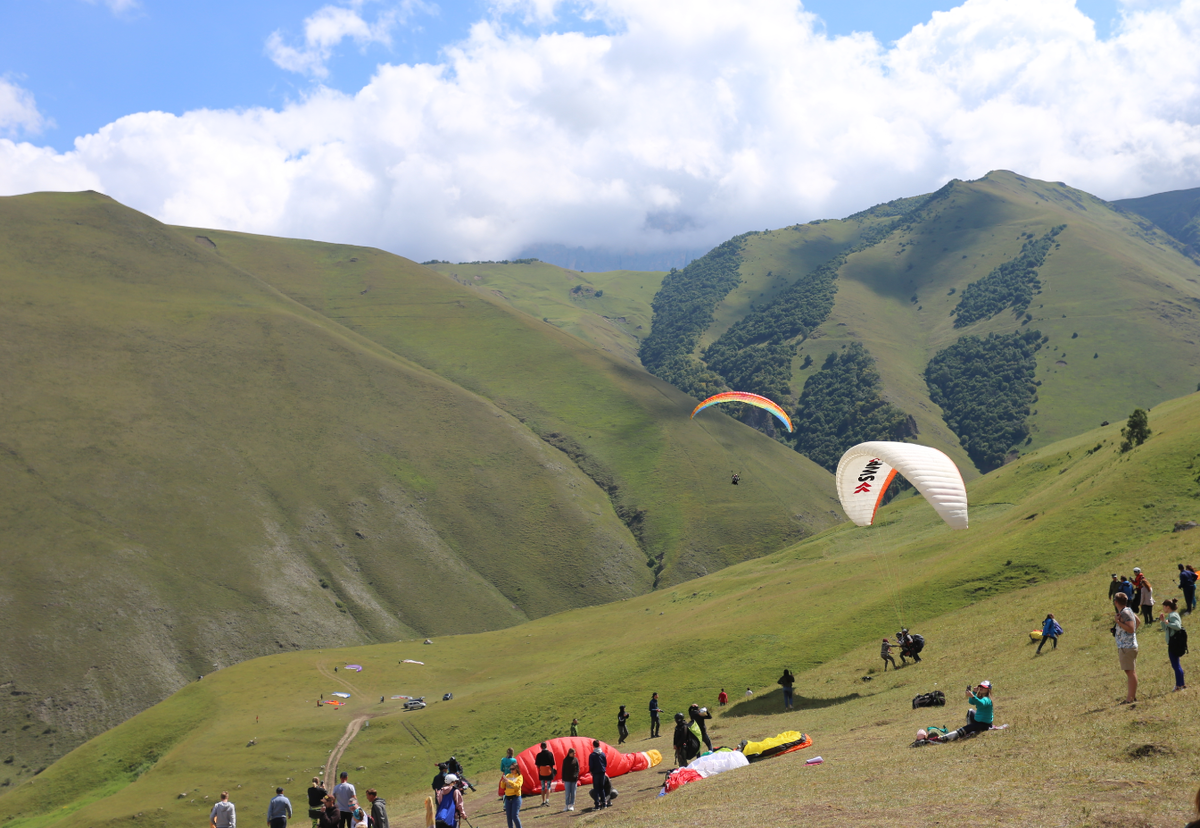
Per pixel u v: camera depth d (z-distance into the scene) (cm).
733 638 6250
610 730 5294
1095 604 3606
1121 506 5569
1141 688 1886
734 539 18588
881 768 1714
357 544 16925
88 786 7281
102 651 12638
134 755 7562
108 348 19475
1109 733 1542
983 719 1883
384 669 9419
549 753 2898
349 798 2430
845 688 4081
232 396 19650
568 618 11556
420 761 5934
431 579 16725
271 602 14650
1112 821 1108
